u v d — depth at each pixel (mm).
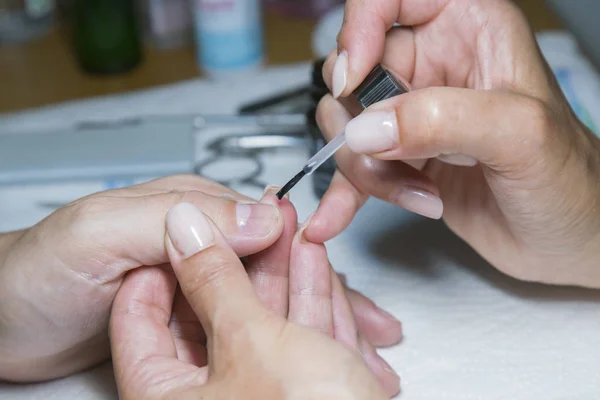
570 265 470
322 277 436
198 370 390
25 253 429
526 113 406
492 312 476
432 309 479
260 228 421
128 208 424
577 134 452
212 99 664
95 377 458
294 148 591
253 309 377
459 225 484
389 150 403
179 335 439
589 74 652
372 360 435
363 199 473
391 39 485
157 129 609
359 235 527
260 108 625
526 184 427
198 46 706
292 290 435
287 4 821
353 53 444
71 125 640
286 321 376
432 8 473
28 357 445
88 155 587
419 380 444
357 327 448
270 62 731
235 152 589
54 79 734
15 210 560
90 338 445
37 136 612
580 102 611
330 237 447
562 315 472
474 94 402
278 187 449
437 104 395
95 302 432
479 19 465
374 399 358
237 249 423
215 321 378
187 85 690
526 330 465
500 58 458
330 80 468
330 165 530
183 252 388
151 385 390
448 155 419
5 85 728
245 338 371
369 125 399
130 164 578
